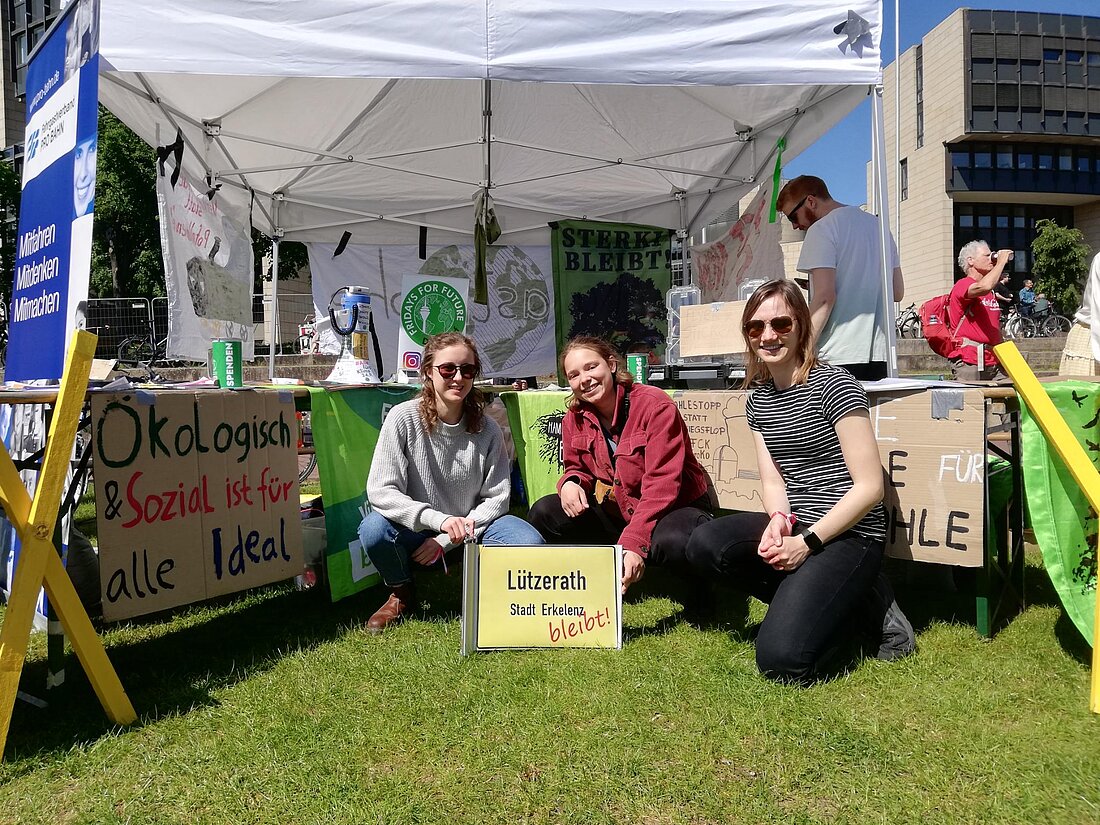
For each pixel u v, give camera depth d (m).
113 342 12.96
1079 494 2.26
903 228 37.81
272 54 3.12
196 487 2.52
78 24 2.31
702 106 5.39
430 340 2.83
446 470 2.88
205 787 1.71
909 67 36.91
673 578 3.41
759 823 1.55
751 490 3.20
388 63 3.15
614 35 3.22
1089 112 34.38
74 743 1.90
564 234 6.94
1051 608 2.79
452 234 7.64
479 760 1.80
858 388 2.30
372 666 2.37
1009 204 36.06
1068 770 1.68
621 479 2.84
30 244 2.55
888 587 2.46
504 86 5.34
